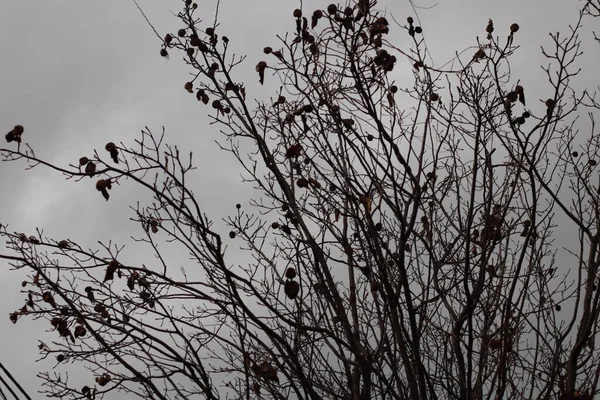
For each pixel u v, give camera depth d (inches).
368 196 192.4
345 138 195.8
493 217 209.9
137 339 174.7
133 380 181.9
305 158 217.5
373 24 198.1
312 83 207.0
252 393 214.5
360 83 190.7
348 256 221.0
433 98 220.4
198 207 175.2
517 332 222.7
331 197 210.5
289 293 171.2
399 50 214.8
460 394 199.2
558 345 204.8
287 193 199.9
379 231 205.6
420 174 208.7
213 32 214.8
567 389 197.9
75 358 189.0
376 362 203.0
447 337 217.3
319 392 217.3
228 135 216.5
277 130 222.5
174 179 177.2
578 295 209.9
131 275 186.1
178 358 174.7
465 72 216.4
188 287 183.0
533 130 198.7
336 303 198.5
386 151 191.3
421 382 186.4
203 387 174.7
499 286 219.6
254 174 222.8
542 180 204.8
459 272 226.1
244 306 174.4
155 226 185.6
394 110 209.0
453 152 234.7
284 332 208.5
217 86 212.7
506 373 201.2
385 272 190.4
